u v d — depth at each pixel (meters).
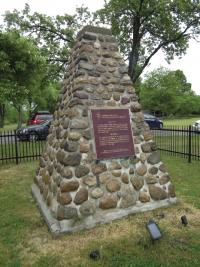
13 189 6.52
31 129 14.32
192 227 4.32
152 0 14.37
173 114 47.72
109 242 3.91
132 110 5.13
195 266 3.38
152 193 4.99
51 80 16.47
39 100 33.03
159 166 5.19
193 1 15.01
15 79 10.90
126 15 15.77
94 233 4.15
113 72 5.07
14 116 52.44
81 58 4.83
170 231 4.19
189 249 3.73
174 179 7.06
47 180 5.17
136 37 15.66
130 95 5.16
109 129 4.79
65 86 5.43
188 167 8.46
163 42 16.39
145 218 4.60
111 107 4.89
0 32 9.90
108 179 4.64
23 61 10.53
